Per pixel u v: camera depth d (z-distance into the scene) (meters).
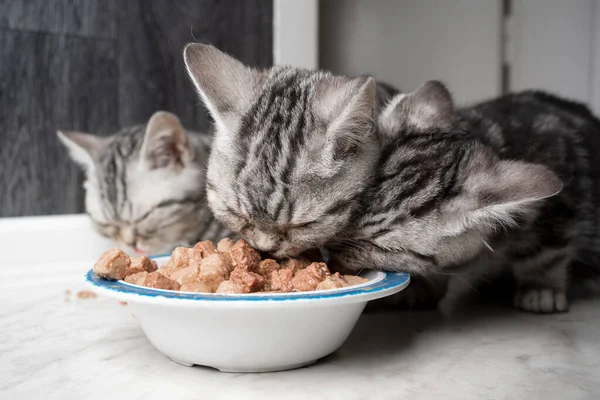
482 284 0.54
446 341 0.45
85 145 0.64
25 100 0.64
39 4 0.63
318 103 0.42
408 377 0.39
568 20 0.75
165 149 0.63
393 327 0.48
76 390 0.38
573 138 0.53
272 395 0.37
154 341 0.40
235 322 0.37
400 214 0.43
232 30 0.70
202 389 0.38
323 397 0.37
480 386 0.39
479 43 0.79
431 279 0.49
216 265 0.40
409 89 0.79
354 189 0.42
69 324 0.49
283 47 0.70
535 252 0.50
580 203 0.51
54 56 0.65
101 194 0.63
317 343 0.39
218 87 0.45
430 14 0.79
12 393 0.38
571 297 0.56
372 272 0.44
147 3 0.67
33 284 0.60
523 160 0.47
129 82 0.68
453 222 0.43
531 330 0.47
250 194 0.42
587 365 0.41
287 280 0.40
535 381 0.39
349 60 0.78
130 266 0.41
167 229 0.63
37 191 0.65
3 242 0.62
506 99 0.59
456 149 0.45
